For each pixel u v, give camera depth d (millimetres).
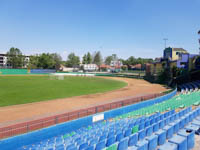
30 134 11898
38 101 26000
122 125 12633
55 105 23516
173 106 17891
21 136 11477
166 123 11219
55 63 139625
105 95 32188
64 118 17516
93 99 28125
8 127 14719
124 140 7102
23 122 16094
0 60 142500
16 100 26438
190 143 7148
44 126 15172
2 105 23156
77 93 34094
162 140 7898
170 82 47906
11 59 122438
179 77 45812
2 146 10664
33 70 101000
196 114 12469
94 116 16359
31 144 11773
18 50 125125
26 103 24531
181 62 48938
